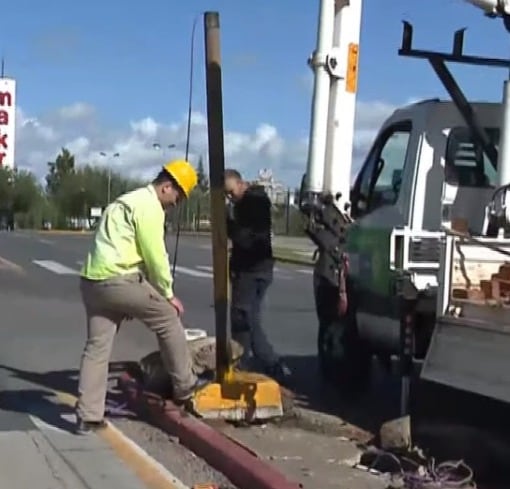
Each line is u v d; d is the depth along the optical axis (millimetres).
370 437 7348
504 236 7480
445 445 6469
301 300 19984
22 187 98562
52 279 22656
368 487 5969
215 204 7805
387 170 8961
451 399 6414
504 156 7555
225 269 7824
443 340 6441
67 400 8680
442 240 6770
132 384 8578
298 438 7309
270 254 9352
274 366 9562
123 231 7141
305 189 9070
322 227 9125
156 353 8492
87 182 95688
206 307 17328
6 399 8703
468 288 6531
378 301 8383
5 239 50469
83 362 7453
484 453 6137
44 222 97375
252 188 9273
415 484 5945
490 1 7570
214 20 7711
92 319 7359
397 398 9070
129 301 7219
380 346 8820
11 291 19359
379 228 8297
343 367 9492
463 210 8414
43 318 14969
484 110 8484
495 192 7602
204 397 7652
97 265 7141
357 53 8945
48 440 7270
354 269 8812
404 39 8414
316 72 8898
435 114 8484
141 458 6805
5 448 7023
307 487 5934
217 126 7766
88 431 7453
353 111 8984
